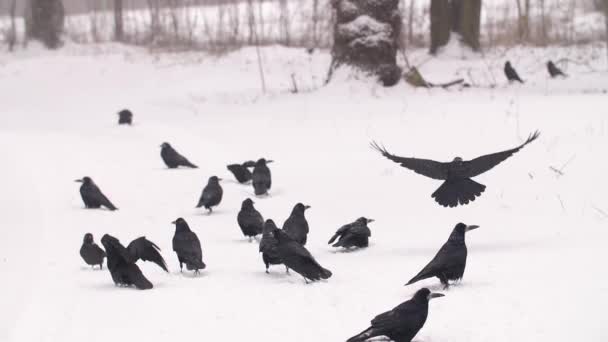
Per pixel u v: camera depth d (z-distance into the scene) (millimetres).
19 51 46188
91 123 29828
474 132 21594
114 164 21781
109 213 16234
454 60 37094
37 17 46812
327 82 31797
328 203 16469
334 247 12555
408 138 22016
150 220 15508
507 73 31047
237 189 18516
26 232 14484
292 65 40250
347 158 20562
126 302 9922
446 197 10094
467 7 37719
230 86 36750
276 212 15820
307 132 24500
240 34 50125
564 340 7691
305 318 8953
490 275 10258
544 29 39812
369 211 15570
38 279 11234
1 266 12023
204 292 10320
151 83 38750
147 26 53594
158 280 11086
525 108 24062
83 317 9328
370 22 30625
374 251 12305
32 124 30156
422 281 10312
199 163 21719
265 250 10930
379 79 30625
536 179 16328
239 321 8961
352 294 9852
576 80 30938
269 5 62625
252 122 27203
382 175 18500
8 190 18641
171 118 29969
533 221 13523
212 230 14531
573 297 8961
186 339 8406
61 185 19156
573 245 11523
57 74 41250
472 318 8539
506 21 44188
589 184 15438
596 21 43312
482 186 10070
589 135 19297
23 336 8656
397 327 7668
